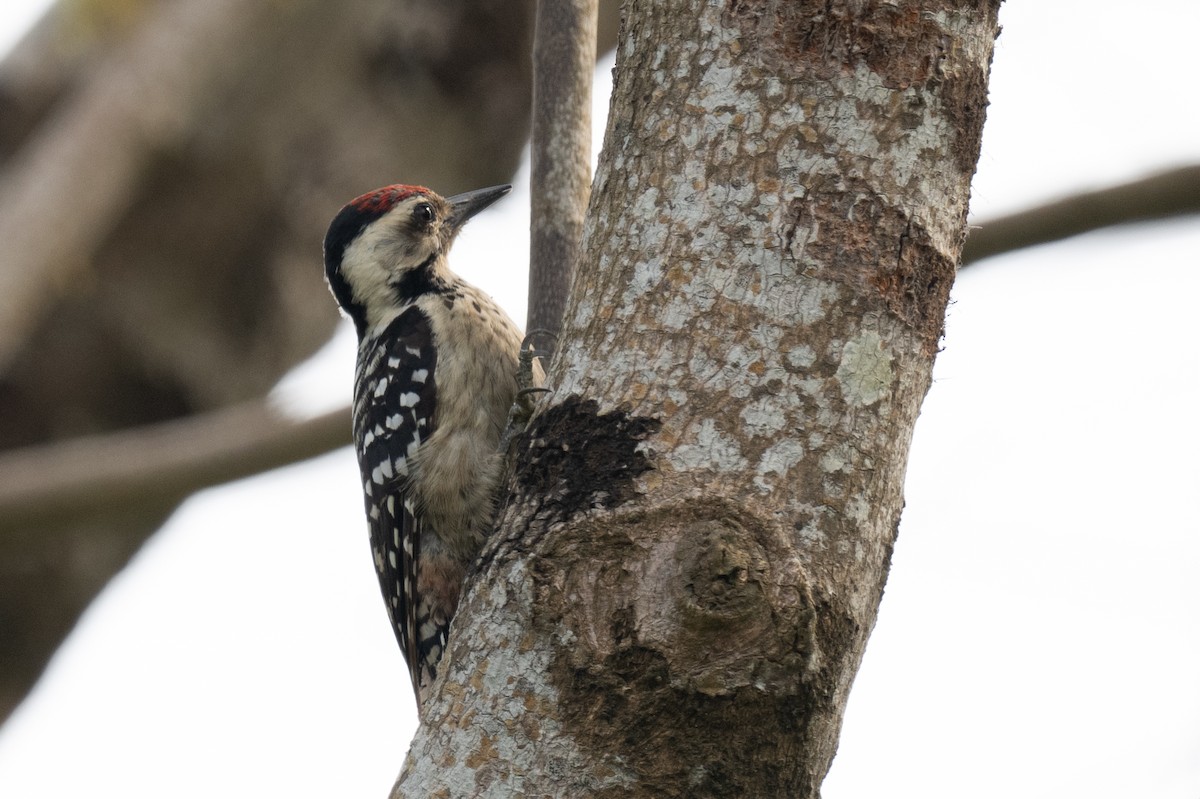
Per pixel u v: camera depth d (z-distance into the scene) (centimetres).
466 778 655
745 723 645
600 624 655
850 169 709
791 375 687
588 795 646
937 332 722
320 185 1548
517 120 1655
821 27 721
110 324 1522
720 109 723
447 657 695
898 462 703
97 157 1298
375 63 1569
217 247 1539
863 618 680
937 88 723
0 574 1543
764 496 668
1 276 1179
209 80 1440
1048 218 1086
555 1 1012
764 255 700
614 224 738
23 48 1495
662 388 692
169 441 1105
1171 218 1083
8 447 1522
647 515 665
